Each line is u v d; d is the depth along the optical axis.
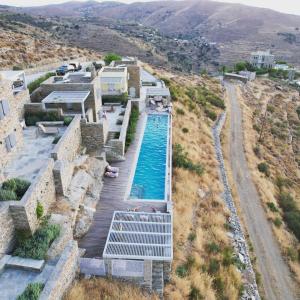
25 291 13.50
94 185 24.28
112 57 61.06
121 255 16.89
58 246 16.59
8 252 16.14
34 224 17.33
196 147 39.12
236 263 23.05
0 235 15.39
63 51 76.12
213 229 24.88
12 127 22.08
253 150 49.56
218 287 19.94
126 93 42.91
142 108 43.47
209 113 55.28
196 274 19.27
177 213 24.14
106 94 42.16
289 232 32.72
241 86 86.69
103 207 22.67
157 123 39.25
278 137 59.25
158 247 17.70
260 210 34.34
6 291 14.02
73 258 15.91
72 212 19.92
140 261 16.31
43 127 27.09
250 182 39.47
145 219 20.50
